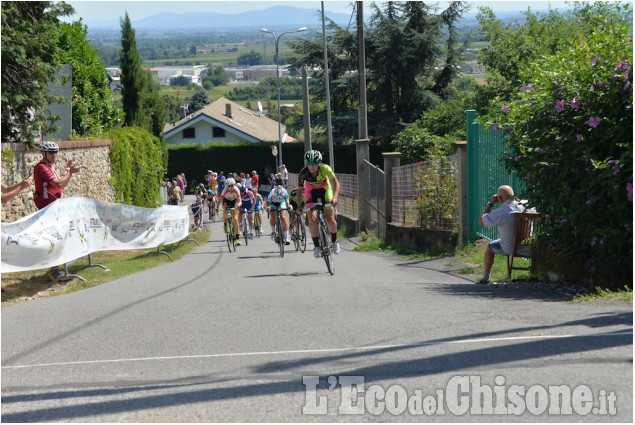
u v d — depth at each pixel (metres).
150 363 5.20
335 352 5.28
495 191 12.91
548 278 9.27
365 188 23.62
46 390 4.53
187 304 8.19
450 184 15.98
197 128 70.12
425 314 6.88
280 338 5.93
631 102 7.94
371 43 53.53
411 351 5.15
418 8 52.88
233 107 83.81
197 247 20.69
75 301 8.90
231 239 19.12
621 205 7.78
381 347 5.36
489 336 5.50
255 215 25.27
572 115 8.54
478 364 4.67
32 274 11.41
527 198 9.32
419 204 17.09
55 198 11.20
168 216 17.77
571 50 9.00
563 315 6.27
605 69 8.27
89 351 5.73
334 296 8.57
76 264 12.99
